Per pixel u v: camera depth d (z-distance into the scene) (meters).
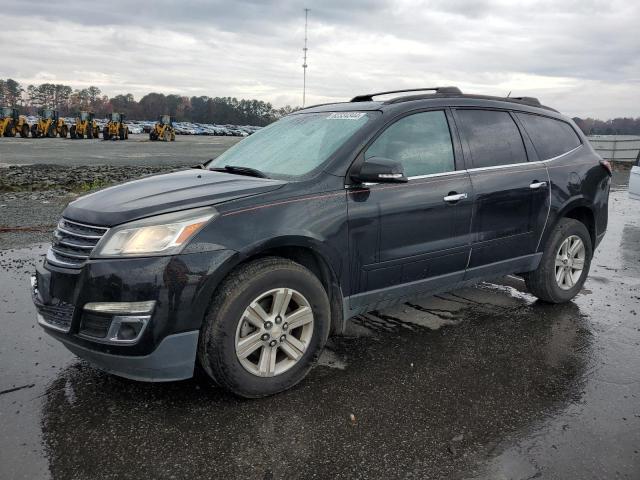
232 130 93.12
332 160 3.50
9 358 3.67
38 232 7.46
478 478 2.48
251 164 3.98
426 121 4.01
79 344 2.92
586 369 3.62
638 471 2.54
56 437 2.77
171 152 29.11
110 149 31.44
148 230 2.87
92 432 2.82
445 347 3.97
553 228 4.72
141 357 2.85
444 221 3.92
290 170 3.61
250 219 3.06
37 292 3.20
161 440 2.76
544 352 3.89
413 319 4.56
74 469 2.52
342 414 3.03
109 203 3.16
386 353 3.86
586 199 4.91
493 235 4.26
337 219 3.38
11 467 2.52
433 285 4.01
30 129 46.41
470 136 4.22
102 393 3.23
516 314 4.71
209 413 3.03
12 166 17.56
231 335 2.98
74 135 46.31
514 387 3.36
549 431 2.87
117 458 2.61
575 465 2.58
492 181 4.20
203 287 2.88
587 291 5.45
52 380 3.38
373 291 3.67
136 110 159.00
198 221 2.93
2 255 6.21
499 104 4.57
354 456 2.64
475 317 4.62
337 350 3.91
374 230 3.55
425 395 3.25
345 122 3.90
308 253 3.44
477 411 3.07
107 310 2.82
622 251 7.37
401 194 3.68
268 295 3.13
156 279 2.80
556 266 4.82
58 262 3.04
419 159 3.88
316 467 2.55
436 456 2.65
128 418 2.96
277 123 4.57
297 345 3.27
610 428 2.91
